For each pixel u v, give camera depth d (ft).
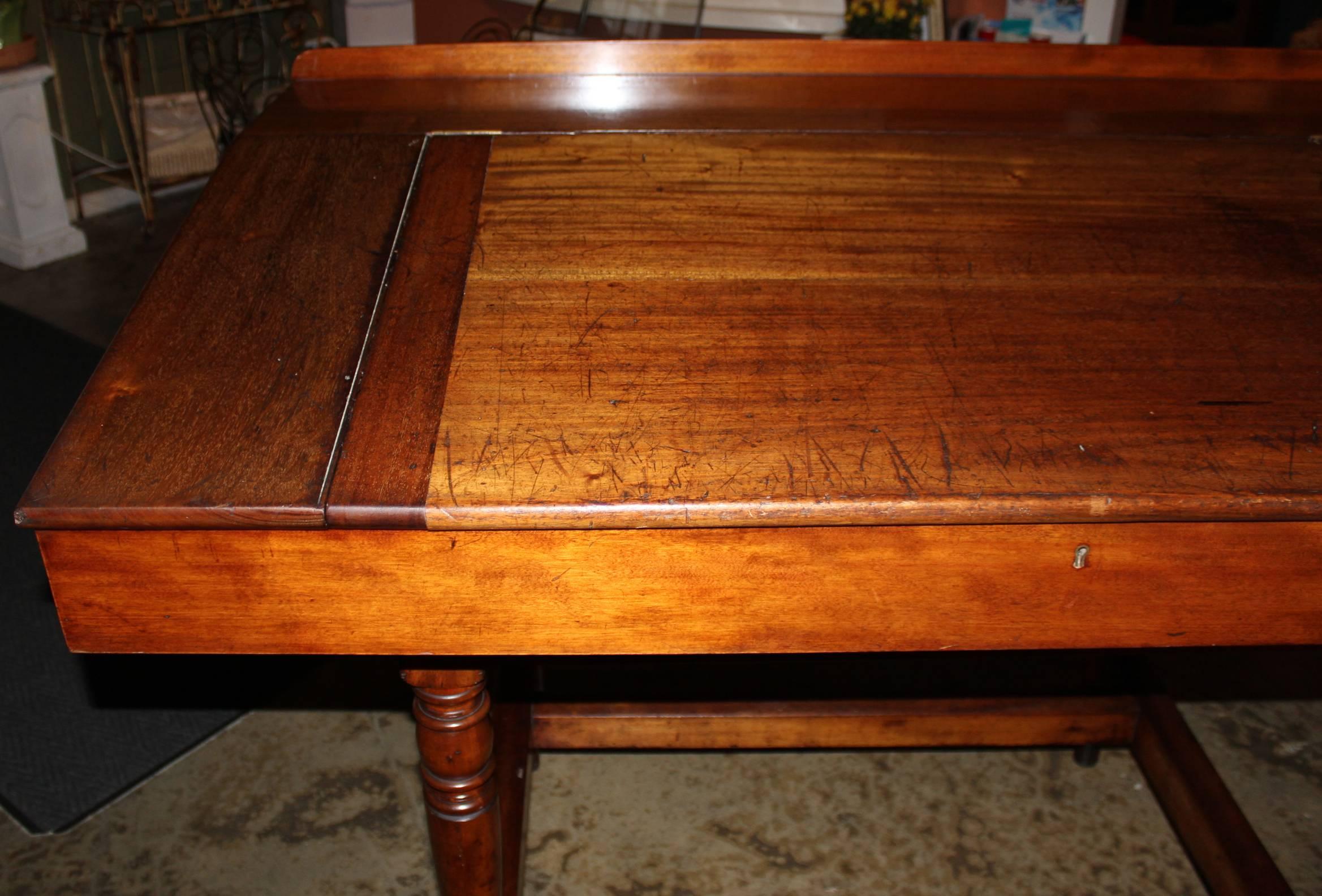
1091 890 5.43
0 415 9.08
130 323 3.30
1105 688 5.73
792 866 5.55
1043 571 2.96
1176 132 4.67
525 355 3.19
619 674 6.78
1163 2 22.43
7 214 11.98
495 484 2.77
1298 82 5.35
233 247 3.66
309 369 3.14
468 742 4.02
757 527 2.83
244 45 14.62
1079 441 2.95
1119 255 3.77
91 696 6.50
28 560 7.59
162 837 5.57
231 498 2.72
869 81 5.13
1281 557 2.96
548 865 5.54
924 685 6.73
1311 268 3.76
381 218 3.84
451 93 4.89
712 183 4.09
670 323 3.34
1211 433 3.00
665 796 5.98
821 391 3.10
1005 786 6.06
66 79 13.01
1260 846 4.90
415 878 5.41
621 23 15.96
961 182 4.18
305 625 2.94
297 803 5.82
